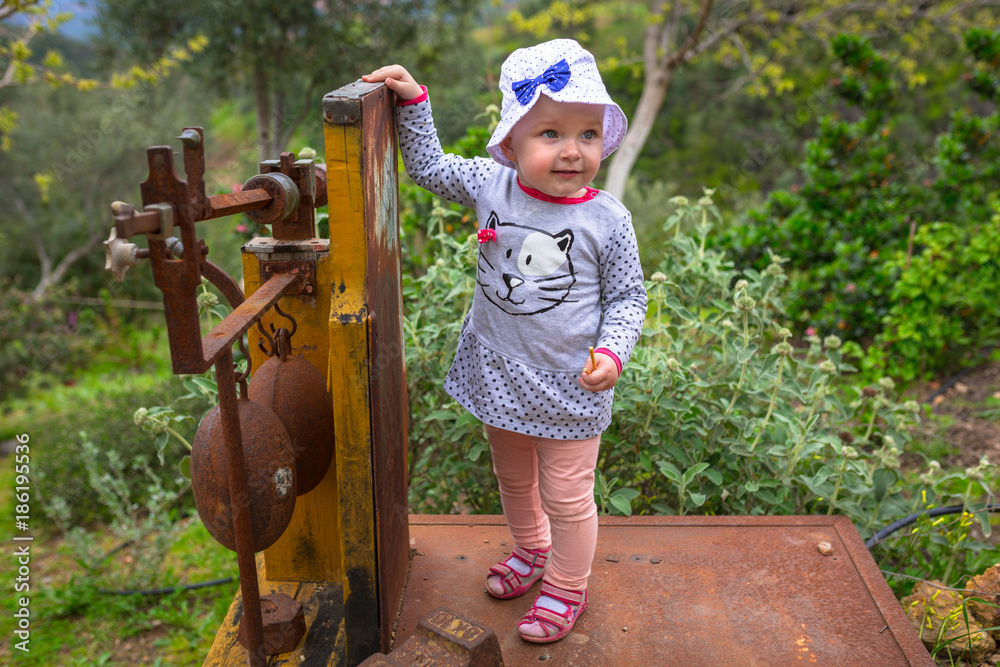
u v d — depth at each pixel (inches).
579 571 66.0
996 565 86.9
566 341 61.3
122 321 408.8
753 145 693.3
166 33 349.1
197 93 494.3
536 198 61.6
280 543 71.6
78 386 310.5
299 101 400.2
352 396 54.9
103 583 130.6
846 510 95.0
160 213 40.6
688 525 83.3
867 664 62.7
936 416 155.1
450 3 380.5
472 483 106.3
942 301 175.2
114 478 174.4
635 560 77.0
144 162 496.1
